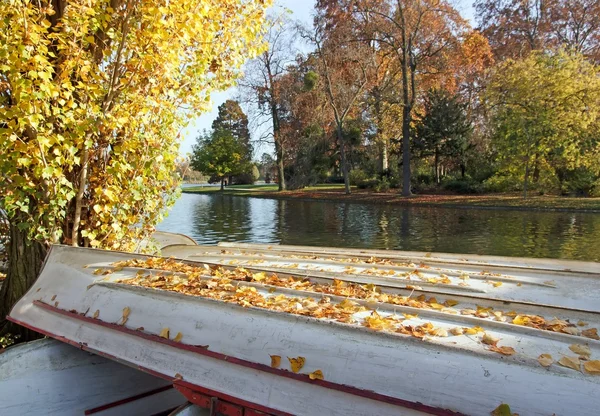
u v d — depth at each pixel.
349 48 35.00
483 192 31.69
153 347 3.32
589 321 2.96
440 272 4.62
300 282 3.96
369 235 15.64
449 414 2.29
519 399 2.24
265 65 41.47
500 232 16.02
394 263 5.17
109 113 5.16
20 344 4.05
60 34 4.56
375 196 33.59
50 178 4.77
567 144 26.59
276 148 43.16
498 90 31.66
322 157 41.47
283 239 14.88
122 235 5.65
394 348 2.62
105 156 5.50
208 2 5.46
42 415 3.80
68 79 4.72
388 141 41.09
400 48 36.03
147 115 5.38
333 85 37.22
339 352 2.71
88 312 3.89
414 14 32.88
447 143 34.22
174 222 19.78
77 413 3.95
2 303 5.41
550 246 12.98
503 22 45.59
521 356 2.43
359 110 40.78
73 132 4.86
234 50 6.20
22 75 4.44
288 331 2.95
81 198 5.32
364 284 3.92
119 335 3.54
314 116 38.94
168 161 5.87
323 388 2.62
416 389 2.42
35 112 4.38
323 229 17.33
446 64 34.78
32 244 5.25
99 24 4.82
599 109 26.62
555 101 26.69
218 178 64.31
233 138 52.16
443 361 2.47
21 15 4.22
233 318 3.20
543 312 3.13
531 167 28.61
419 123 35.47
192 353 3.14
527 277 4.36
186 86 5.90
